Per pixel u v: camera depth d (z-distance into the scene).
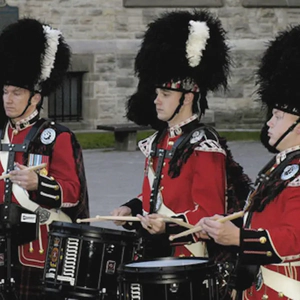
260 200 5.49
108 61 20.06
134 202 6.93
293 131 5.50
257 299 5.63
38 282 7.07
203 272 5.64
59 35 7.41
